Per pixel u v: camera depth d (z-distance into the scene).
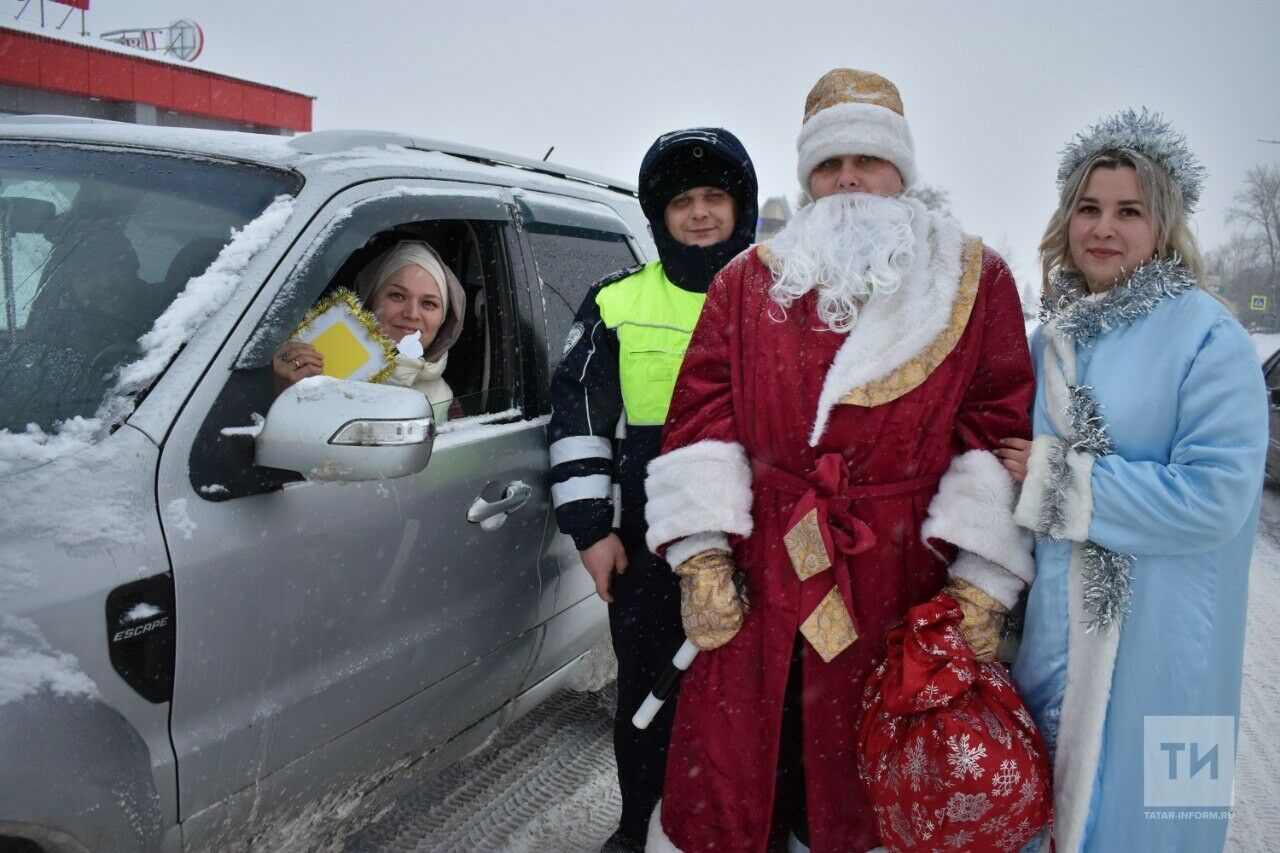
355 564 1.79
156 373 1.56
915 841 1.66
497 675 2.28
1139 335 1.71
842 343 1.82
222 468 1.56
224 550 1.55
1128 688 1.68
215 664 1.55
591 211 2.83
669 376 2.21
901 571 1.84
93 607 1.38
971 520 1.75
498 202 2.41
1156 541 1.62
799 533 1.80
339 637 1.78
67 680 1.35
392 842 2.35
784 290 1.84
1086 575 1.70
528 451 2.31
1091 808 1.71
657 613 2.25
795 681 1.96
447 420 2.20
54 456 1.44
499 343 2.37
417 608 1.96
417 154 2.30
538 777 2.72
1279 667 4.15
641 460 2.23
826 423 1.81
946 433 1.83
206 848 1.62
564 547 2.46
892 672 1.73
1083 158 1.80
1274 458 7.93
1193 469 1.58
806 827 2.08
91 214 1.92
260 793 1.69
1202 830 1.71
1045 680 1.77
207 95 14.74
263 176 1.96
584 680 2.76
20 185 2.04
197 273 1.75
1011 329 1.83
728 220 2.27
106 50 13.37
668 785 2.00
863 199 1.88
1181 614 1.65
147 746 1.47
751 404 1.87
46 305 1.75
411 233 2.33
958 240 1.87
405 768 2.08
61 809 1.33
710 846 1.93
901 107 1.95
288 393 1.58
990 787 1.58
